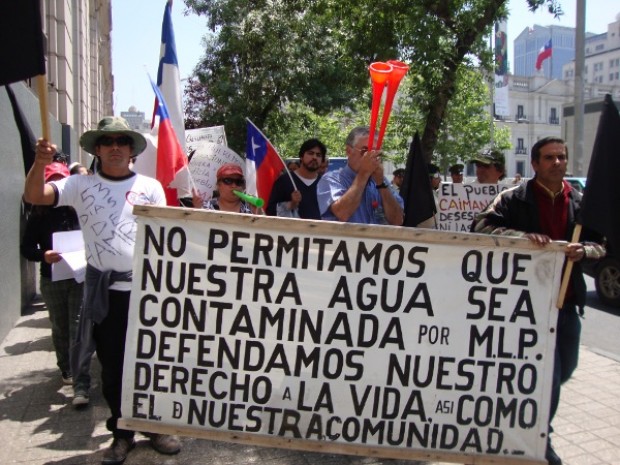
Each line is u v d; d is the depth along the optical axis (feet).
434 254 9.91
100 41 95.30
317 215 16.53
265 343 9.96
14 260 23.24
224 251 9.91
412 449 9.96
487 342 10.02
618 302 28.53
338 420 9.96
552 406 11.03
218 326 9.97
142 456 12.33
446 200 24.49
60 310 16.21
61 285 16.02
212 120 51.01
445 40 20.45
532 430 10.06
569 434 13.87
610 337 23.81
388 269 9.91
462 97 46.44
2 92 21.40
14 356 19.19
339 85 46.34
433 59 20.21
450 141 75.20
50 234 15.76
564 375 11.51
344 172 12.46
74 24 49.55
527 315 10.05
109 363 11.63
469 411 10.02
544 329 10.07
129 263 11.48
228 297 9.95
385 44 22.76
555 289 10.04
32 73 9.77
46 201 11.36
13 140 23.29
